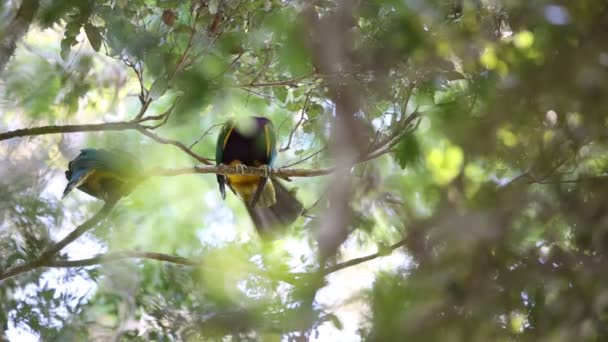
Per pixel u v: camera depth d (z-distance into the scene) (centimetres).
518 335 1083
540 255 1124
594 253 1137
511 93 1156
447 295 1060
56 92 1678
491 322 1069
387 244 1355
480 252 1107
